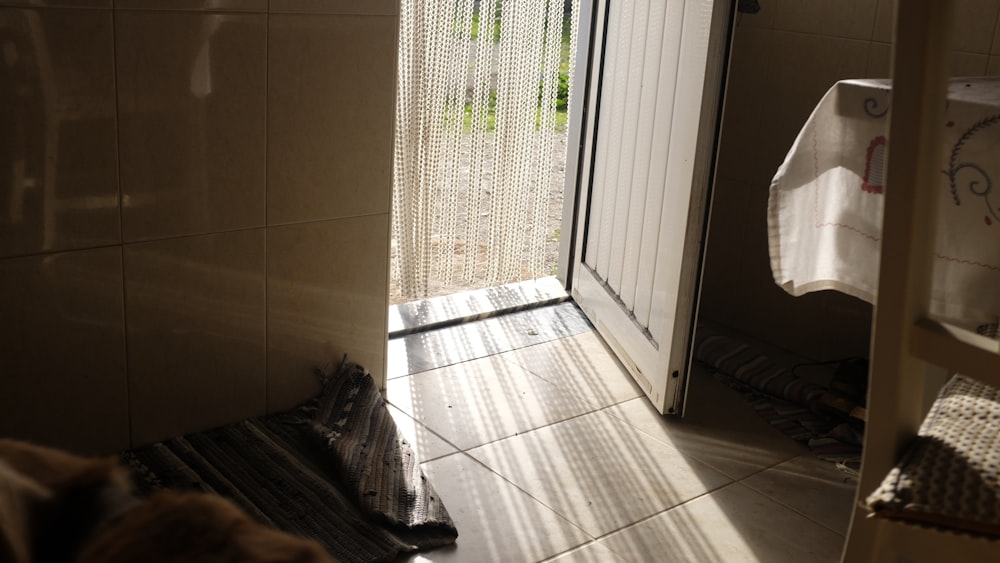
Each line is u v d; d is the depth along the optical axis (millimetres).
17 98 1777
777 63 2867
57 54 1800
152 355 2104
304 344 2352
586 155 3004
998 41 2402
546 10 2924
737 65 2967
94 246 1951
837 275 1618
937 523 793
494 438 2314
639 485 2154
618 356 2777
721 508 2082
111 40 1855
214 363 2205
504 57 2893
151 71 1922
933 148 788
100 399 2053
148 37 1899
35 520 335
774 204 1714
